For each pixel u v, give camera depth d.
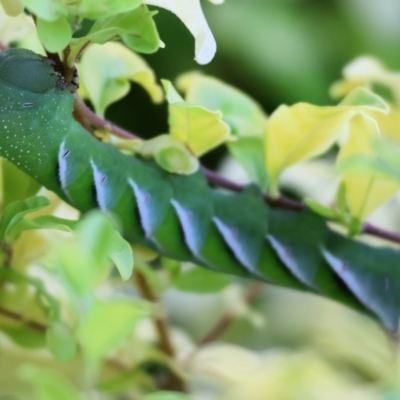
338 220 0.36
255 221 0.36
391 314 0.37
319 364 0.37
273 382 0.37
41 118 0.34
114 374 0.37
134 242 0.36
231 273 0.37
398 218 0.44
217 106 0.38
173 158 0.36
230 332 0.47
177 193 0.36
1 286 0.36
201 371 0.38
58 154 0.35
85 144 0.35
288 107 0.35
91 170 0.35
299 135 0.36
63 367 0.36
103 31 0.33
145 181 0.36
